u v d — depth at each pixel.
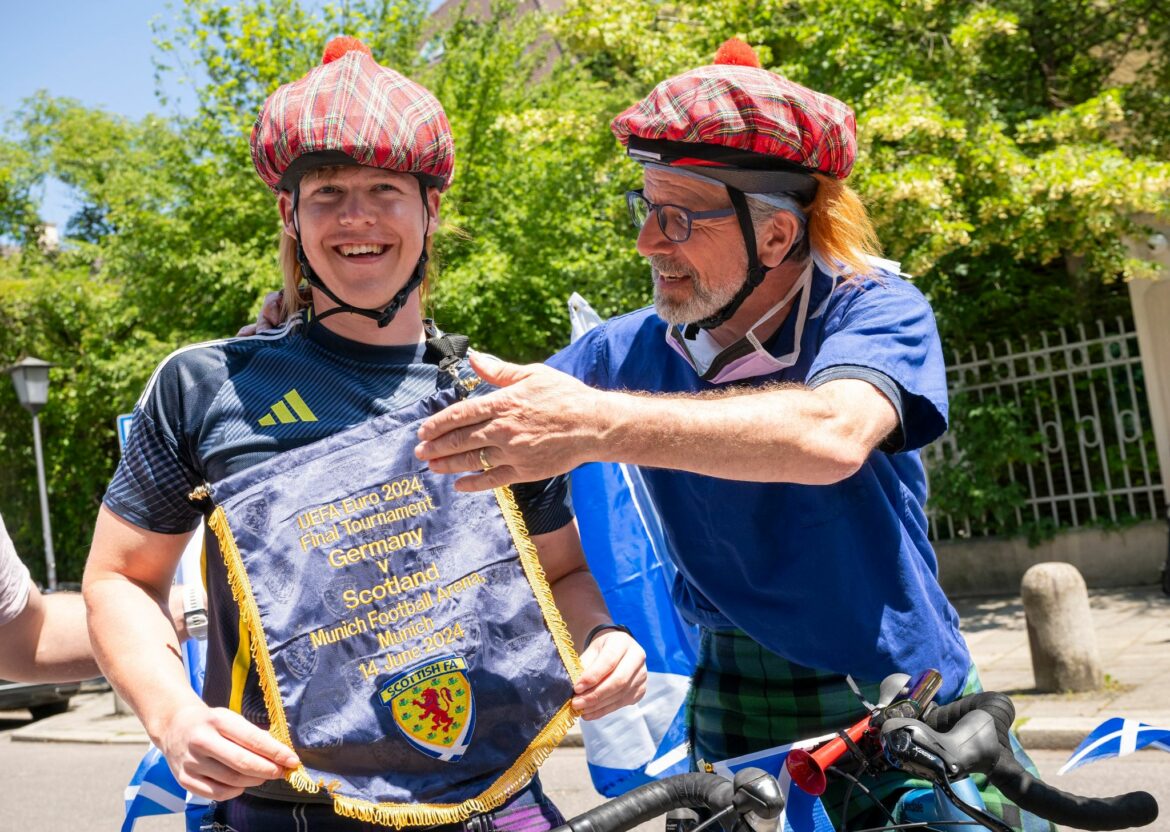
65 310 17.17
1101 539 10.27
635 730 2.74
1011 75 10.05
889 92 8.20
